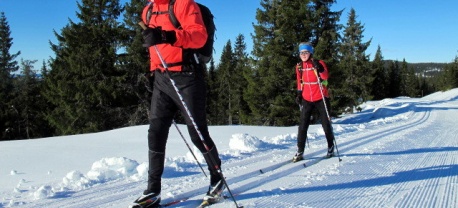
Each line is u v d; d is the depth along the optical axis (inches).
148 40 94.5
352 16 1368.1
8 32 2009.1
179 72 107.9
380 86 2129.7
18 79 1413.6
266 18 803.4
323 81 205.3
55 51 1010.1
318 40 799.1
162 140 114.1
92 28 904.3
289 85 773.9
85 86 882.1
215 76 2041.1
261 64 799.1
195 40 100.2
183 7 102.0
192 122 108.5
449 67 2390.5
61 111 938.1
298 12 754.8
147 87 116.3
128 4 895.7
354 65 1305.4
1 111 1262.3
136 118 908.6
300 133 203.5
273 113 777.6
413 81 2815.0
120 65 903.1
